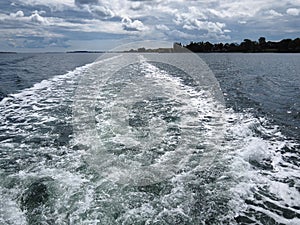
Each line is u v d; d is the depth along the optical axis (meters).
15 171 4.47
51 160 4.95
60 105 9.43
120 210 3.43
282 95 12.72
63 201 3.58
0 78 17.14
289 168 4.93
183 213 3.44
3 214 3.30
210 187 4.10
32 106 9.33
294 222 3.38
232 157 5.23
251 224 3.33
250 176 4.49
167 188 4.03
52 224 3.15
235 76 21.03
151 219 3.28
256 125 7.55
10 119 7.69
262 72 24.97
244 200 3.80
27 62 35.56
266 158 5.32
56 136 6.27
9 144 5.76
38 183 4.02
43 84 14.91
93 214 3.33
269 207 3.67
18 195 3.70
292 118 8.52
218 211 3.53
